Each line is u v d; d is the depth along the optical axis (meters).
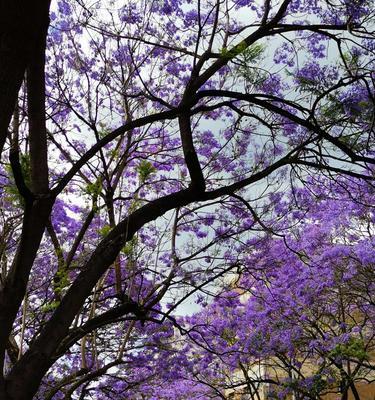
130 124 5.41
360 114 6.74
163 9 9.03
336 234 13.96
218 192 5.77
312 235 13.75
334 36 6.62
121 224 5.25
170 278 8.84
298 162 6.22
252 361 18.53
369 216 13.55
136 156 9.69
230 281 13.06
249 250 11.27
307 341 14.20
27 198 4.54
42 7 3.47
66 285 7.56
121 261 8.88
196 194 5.57
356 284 14.16
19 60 3.51
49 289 11.16
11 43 3.46
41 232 4.66
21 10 3.39
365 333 15.05
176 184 10.95
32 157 4.83
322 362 14.19
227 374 15.91
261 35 7.05
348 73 6.89
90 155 5.13
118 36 8.40
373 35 6.99
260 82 7.41
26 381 4.41
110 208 8.26
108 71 9.88
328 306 14.46
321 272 13.45
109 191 8.34
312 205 12.10
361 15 6.99
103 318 6.71
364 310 14.19
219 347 13.93
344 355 12.33
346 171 6.22
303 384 13.64
